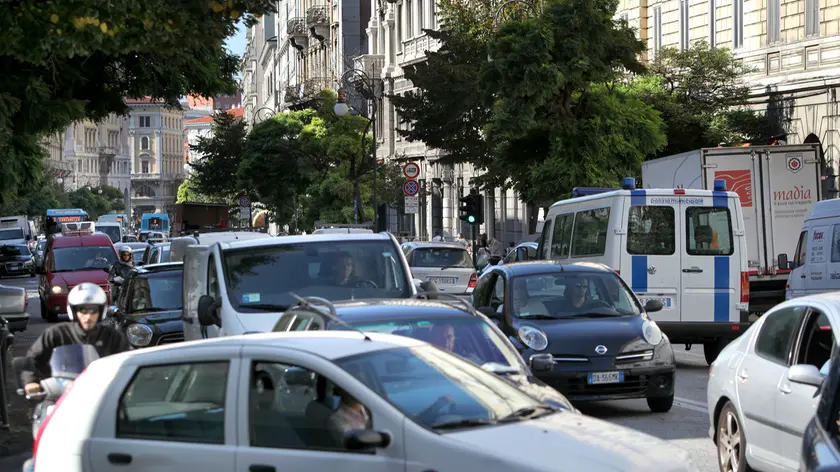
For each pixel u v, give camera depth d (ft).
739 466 36.24
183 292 59.21
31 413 40.57
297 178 271.90
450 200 249.96
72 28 52.60
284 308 48.06
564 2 118.01
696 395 59.77
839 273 72.23
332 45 353.31
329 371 24.93
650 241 73.46
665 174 97.09
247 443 25.12
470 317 39.17
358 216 212.02
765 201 89.20
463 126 153.79
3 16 52.29
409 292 49.93
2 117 74.13
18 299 94.48
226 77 98.63
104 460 26.61
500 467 22.45
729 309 73.36
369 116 292.40
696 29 161.17
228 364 26.09
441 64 154.71
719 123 138.00
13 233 287.48
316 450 24.32
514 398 26.86
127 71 92.63
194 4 52.08
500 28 120.16
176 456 25.72
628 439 24.58
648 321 54.54
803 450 24.31
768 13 145.28
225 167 313.32
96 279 126.31
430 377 25.93
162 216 479.82
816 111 134.92
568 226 84.89
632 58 123.34
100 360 28.66
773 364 34.53
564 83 118.52
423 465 23.11
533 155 126.21
